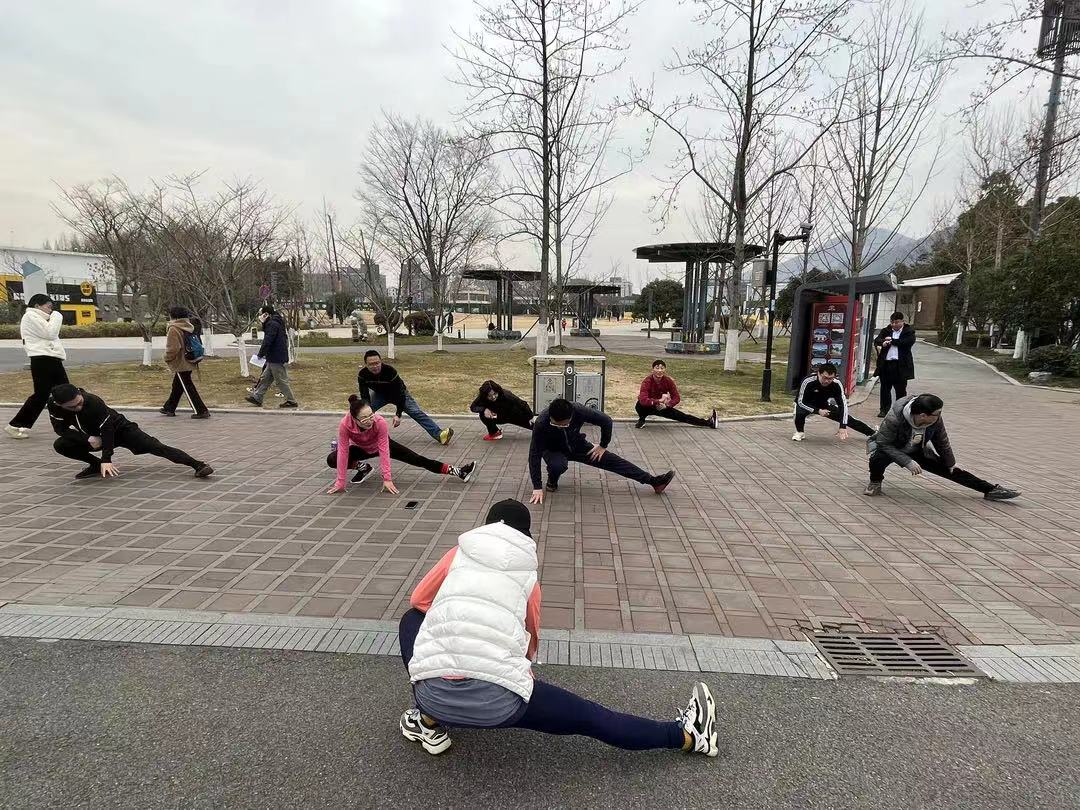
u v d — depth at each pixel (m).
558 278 22.77
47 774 2.32
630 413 10.33
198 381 13.03
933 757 2.48
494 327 34.94
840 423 8.09
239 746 2.49
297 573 4.02
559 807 2.21
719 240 23.97
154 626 3.36
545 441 5.37
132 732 2.56
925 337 33.56
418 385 13.12
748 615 3.59
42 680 2.89
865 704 2.81
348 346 25.17
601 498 5.74
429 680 2.17
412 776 2.34
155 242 16.78
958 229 29.81
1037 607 3.72
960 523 5.13
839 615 3.60
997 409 11.65
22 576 3.93
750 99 14.10
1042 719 2.72
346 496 5.65
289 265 22.72
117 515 5.06
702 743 2.43
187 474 6.31
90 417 5.74
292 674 2.96
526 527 2.51
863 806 2.22
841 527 5.03
